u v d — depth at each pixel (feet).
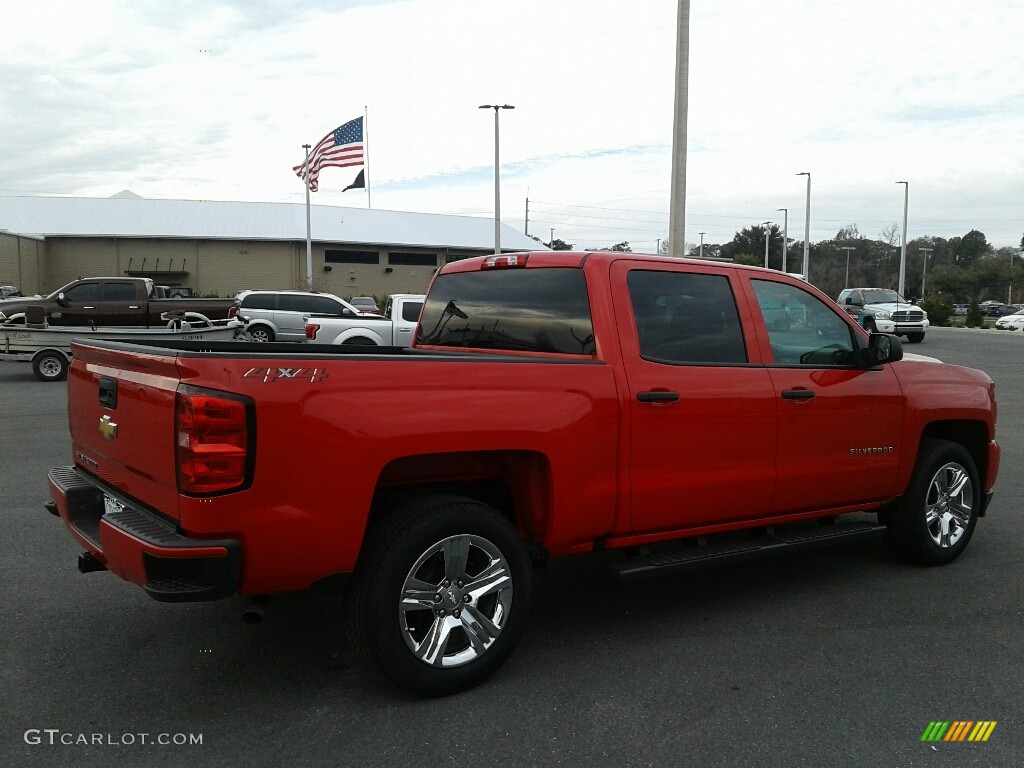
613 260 14.69
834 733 11.55
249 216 193.57
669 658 14.02
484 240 210.18
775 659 13.99
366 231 196.75
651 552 15.25
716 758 10.87
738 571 18.86
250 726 11.58
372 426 11.55
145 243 177.88
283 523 11.03
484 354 16.10
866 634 15.12
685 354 15.02
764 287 16.49
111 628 14.90
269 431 10.86
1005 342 108.06
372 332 56.95
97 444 13.46
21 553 18.81
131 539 10.98
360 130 128.98
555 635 15.03
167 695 12.46
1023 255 341.21
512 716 11.94
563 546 13.82
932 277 294.87
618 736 11.41
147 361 11.41
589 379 13.64
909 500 18.51
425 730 11.52
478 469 13.57
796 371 16.33
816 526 17.99
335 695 12.53
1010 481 28.09
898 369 18.21
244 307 79.51
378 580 11.85
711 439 14.98
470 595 12.62
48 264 173.68
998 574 18.66
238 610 15.87
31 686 12.68
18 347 52.85
